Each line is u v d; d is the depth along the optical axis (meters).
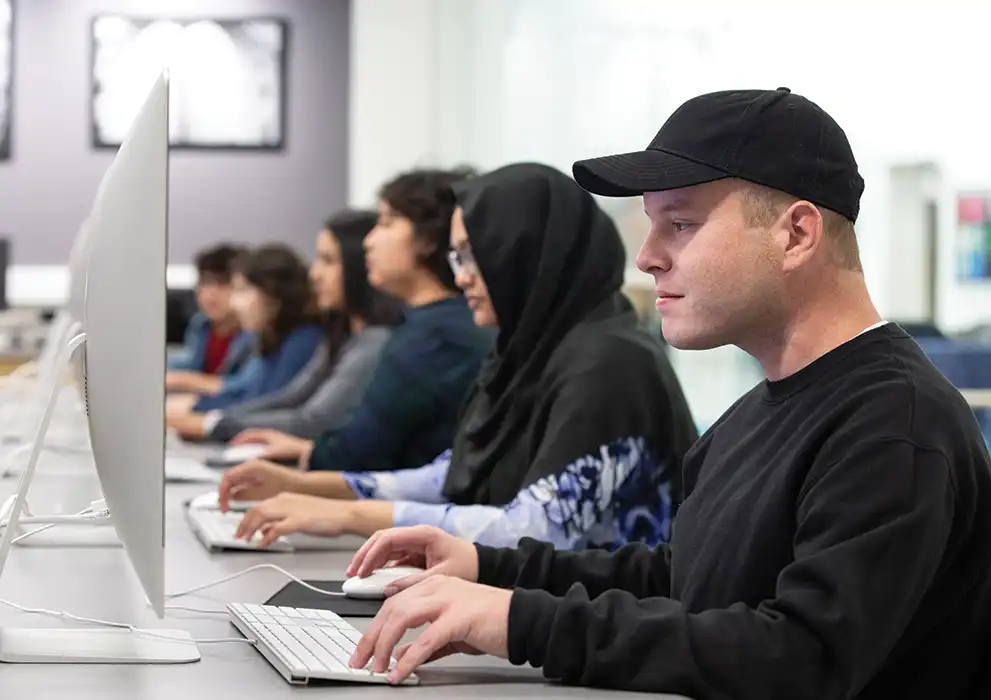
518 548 1.47
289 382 4.43
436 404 2.70
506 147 5.79
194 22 7.35
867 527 1.08
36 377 3.12
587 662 1.12
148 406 1.14
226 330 5.91
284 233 7.44
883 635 1.07
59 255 7.40
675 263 1.23
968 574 1.15
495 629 1.14
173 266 7.36
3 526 1.34
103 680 1.15
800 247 1.20
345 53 7.43
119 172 1.23
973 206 3.95
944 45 3.97
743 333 1.24
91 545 1.92
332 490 2.22
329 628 1.34
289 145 7.42
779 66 4.30
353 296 3.78
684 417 1.93
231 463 3.10
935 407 1.14
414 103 6.72
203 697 1.10
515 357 2.07
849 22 4.14
